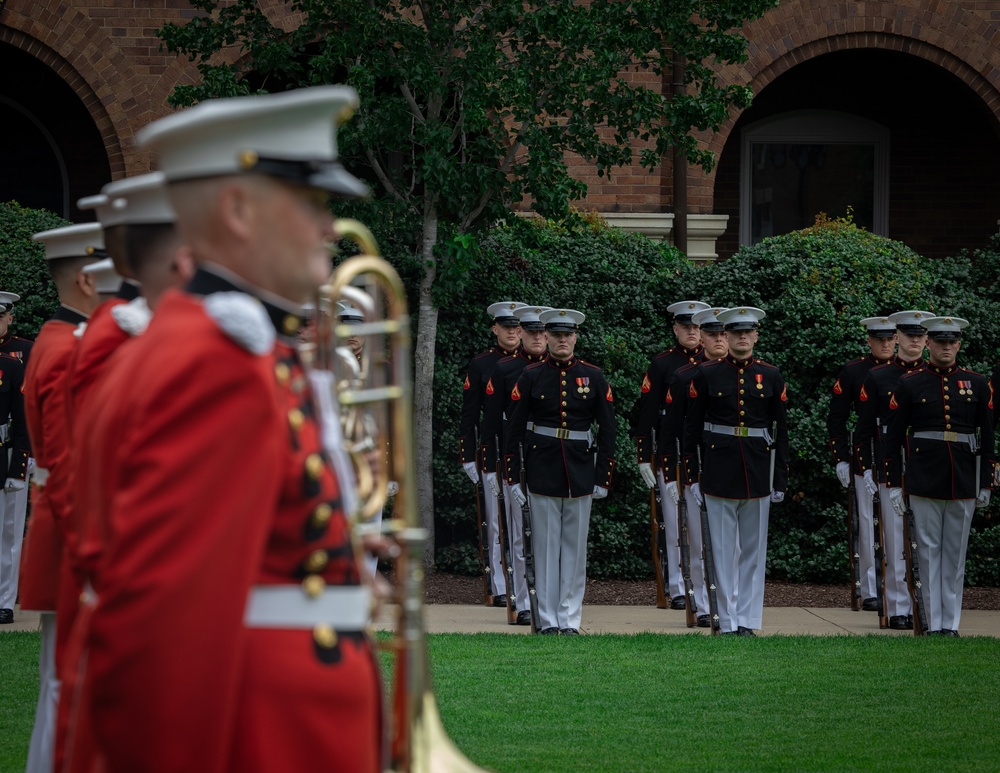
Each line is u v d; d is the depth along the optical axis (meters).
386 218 37.59
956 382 31.06
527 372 30.84
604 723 21.12
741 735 20.42
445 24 36.66
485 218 38.34
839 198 54.75
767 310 40.91
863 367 36.38
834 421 36.53
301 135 7.79
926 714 22.00
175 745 6.84
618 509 39.78
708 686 24.08
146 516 6.97
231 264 7.81
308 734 7.59
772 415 31.41
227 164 7.69
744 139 54.59
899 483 31.06
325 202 8.23
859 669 25.84
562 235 42.97
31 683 23.20
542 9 35.59
